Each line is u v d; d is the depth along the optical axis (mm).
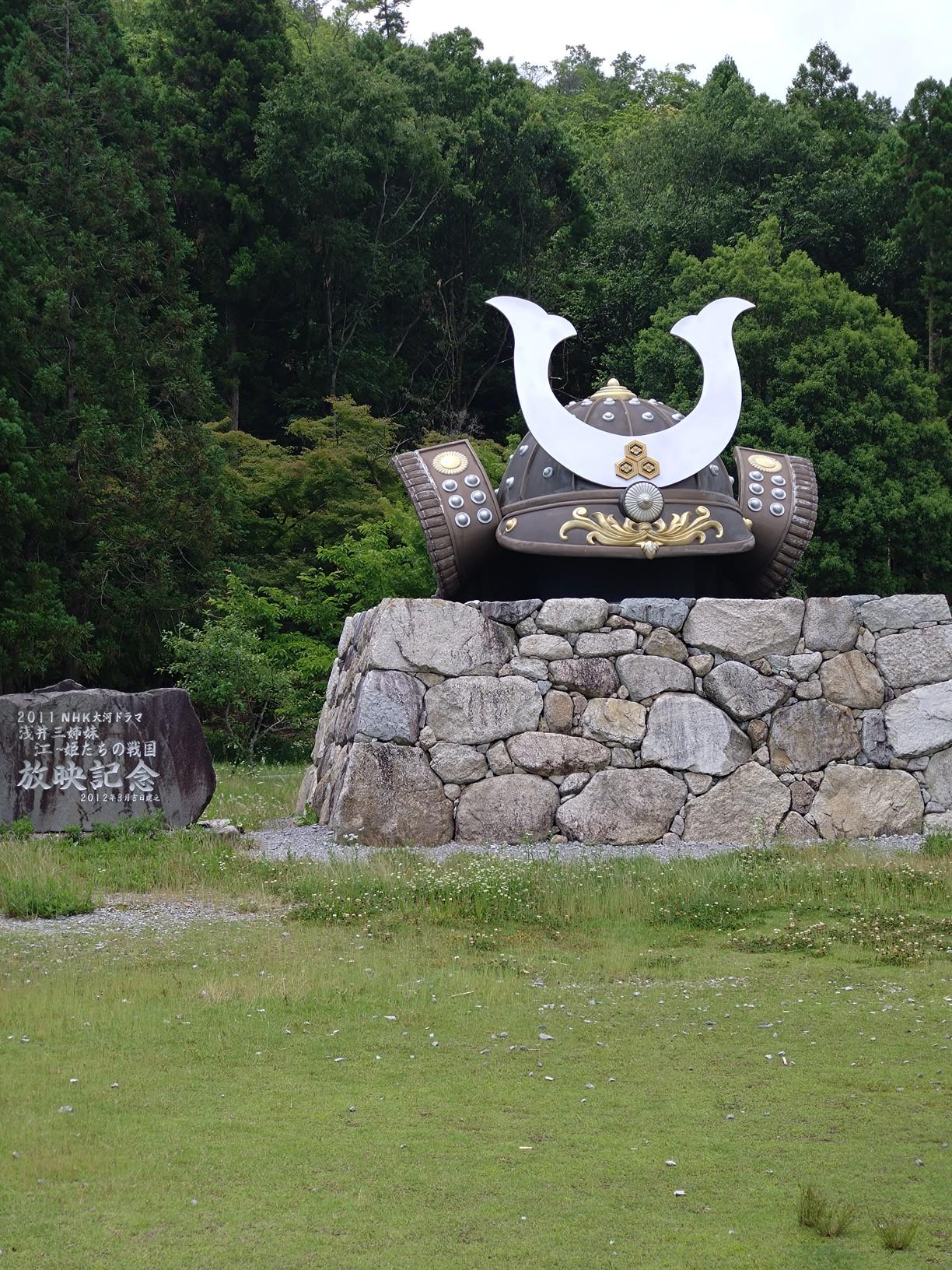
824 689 13719
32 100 29375
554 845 13133
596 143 49844
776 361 31141
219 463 29375
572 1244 5039
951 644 13852
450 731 13391
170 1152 5855
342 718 14656
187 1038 7441
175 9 38344
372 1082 6832
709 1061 7246
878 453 30266
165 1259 4891
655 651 13633
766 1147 6027
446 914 10430
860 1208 5387
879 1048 7492
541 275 41562
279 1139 6031
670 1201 5434
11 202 28391
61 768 13258
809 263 32719
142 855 12344
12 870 11438
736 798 13469
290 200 37031
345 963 9023
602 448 14289
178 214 37094
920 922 10312
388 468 33594
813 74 45531
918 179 36938
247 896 11031
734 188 40219
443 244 41156
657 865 11781
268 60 38094
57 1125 6164
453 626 13555
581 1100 6625
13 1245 4992
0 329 27547
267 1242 5035
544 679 13539
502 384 42625
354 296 39812
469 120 39812
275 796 17641
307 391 39031
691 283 34062
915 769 13703
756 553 15125
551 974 8984
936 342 35812
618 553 14039
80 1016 7793
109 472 28125
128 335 29359
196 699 23656
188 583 29703
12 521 25594
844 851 12461
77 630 25984
